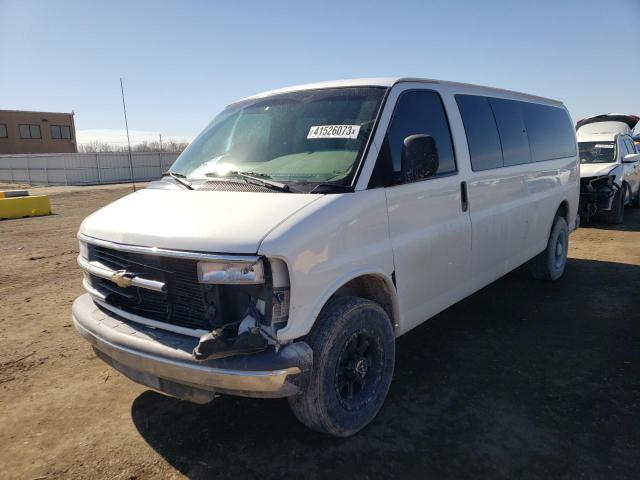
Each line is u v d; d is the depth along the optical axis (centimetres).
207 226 281
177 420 355
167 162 4906
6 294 686
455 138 412
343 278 296
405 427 334
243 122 410
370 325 321
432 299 389
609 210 1048
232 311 277
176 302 291
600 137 1191
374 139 333
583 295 599
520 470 289
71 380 422
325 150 341
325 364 292
